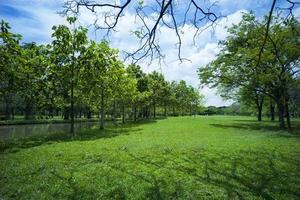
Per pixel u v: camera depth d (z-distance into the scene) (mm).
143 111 80938
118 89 39812
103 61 28891
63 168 11086
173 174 10086
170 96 83250
